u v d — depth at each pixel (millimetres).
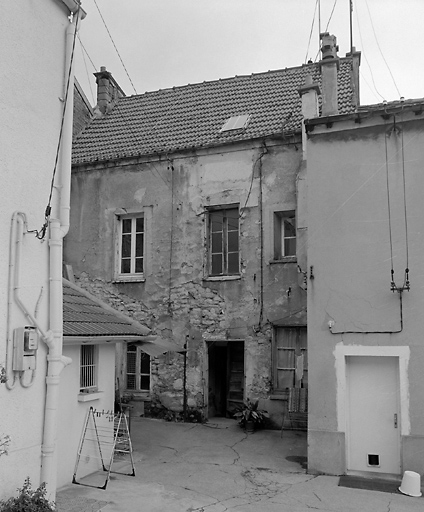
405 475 7965
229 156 13703
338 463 8742
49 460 6070
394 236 8883
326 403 8938
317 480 8445
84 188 15133
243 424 12438
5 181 5730
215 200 13727
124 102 18188
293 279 12781
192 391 13414
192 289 13742
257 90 16031
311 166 9539
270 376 12711
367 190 9148
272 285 12945
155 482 8203
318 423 8938
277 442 11109
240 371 13898
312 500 7492
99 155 15125
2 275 5609
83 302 10266
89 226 14953
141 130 15984
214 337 13352
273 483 8281
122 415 9359
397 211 8930
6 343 5598
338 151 9391
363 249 9047
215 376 14141
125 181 14734
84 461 8336
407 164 8953
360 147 9266
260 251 13148
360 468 8727
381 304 8812
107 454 9016
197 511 6965
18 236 5852
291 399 12164
